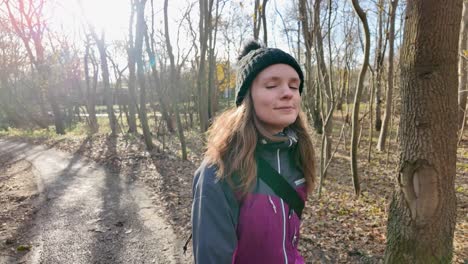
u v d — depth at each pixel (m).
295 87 1.21
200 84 8.39
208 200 1.10
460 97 11.43
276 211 1.16
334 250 3.62
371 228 4.21
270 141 1.19
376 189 6.11
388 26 9.46
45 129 21.09
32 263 3.63
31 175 7.96
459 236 3.90
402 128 2.45
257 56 1.17
